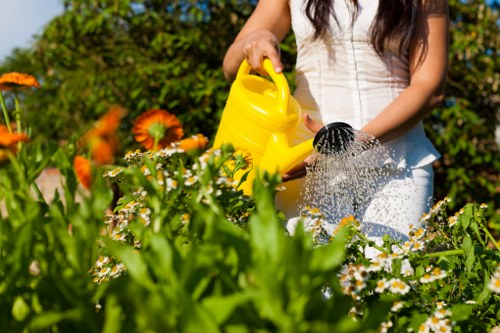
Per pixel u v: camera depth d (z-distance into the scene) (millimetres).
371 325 855
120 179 1476
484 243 1495
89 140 1022
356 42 1809
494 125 5152
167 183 1180
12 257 849
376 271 1252
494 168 5008
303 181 1792
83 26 5355
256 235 699
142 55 5270
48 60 6016
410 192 1790
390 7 1751
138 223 915
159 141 1146
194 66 5156
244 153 1691
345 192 1702
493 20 5293
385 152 1744
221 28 5324
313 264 694
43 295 841
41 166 1039
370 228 1752
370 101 1811
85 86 5207
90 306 790
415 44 1831
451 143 4793
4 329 867
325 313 733
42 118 6164
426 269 1393
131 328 769
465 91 5152
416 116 1754
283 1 1949
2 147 1013
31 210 905
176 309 688
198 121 4984
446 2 1860
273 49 1746
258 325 698
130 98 5086
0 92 1392
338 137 1568
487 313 1404
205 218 836
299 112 1729
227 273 737
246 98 1714
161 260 726
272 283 658
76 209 977
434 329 1145
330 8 1804
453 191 4781
